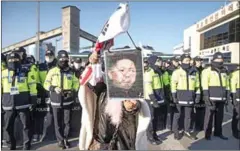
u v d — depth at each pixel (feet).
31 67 15.37
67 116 15.69
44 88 16.14
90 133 5.89
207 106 17.70
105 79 5.93
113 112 5.78
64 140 15.53
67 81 15.69
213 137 18.04
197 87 18.15
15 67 14.35
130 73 5.41
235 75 18.31
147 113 5.74
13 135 14.83
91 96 6.07
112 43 5.98
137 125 5.84
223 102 17.98
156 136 16.83
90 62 6.11
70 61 18.76
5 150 14.56
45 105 17.04
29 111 14.94
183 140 17.19
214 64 17.63
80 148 6.01
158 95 17.33
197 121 19.80
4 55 14.57
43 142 16.72
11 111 14.38
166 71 19.22
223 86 17.61
